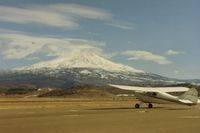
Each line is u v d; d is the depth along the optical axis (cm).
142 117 5150
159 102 7775
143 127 3759
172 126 3903
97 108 7781
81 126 3825
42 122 4288
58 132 3272
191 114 5825
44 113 5988
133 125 3962
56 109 7331
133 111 6644
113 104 10369
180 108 7800
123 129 3544
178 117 5197
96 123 4181
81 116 5303
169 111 6669
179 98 7688
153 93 7800
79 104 9938
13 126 3803
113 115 5528
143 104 9169
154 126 3875
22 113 5981
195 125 4047
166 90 8212
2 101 11638
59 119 4741
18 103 10075
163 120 4659
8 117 5088
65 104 9844
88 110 6944
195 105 8588
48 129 3516
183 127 3812
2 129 3506
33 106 8562
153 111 6644
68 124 4044
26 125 3909
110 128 3634
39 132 3266
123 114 5766
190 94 7762
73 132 3275
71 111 6556
